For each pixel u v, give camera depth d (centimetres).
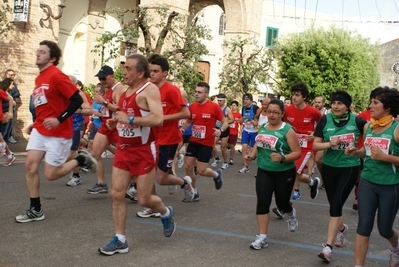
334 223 546
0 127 1030
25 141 1441
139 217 686
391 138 467
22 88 1462
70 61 2172
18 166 1053
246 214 751
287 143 561
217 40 3145
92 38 2225
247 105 1280
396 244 504
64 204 730
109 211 704
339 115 556
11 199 738
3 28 1408
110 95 763
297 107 856
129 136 496
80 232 589
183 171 1187
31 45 1467
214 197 877
